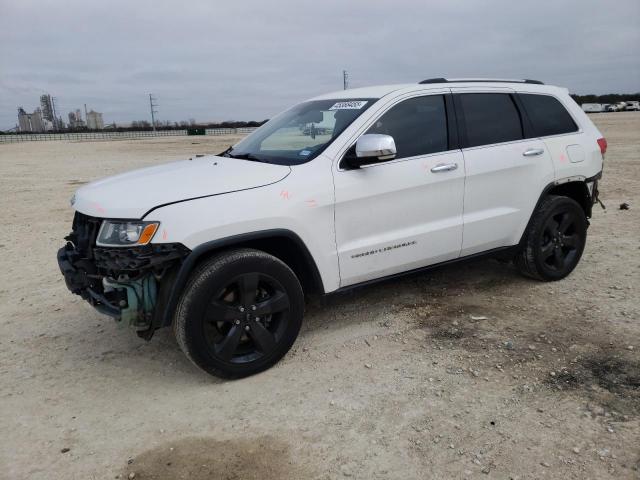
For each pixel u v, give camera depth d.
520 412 3.17
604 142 5.57
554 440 2.91
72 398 3.54
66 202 11.35
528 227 5.02
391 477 2.70
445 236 4.43
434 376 3.61
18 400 3.52
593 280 5.29
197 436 3.09
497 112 4.82
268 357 3.72
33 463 2.90
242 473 2.77
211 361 3.51
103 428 3.20
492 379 3.54
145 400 3.48
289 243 3.78
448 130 4.47
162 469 2.82
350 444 2.96
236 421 3.21
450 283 5.35
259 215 3.54
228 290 3.57
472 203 4.55
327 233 3.86
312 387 3.55
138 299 3.39
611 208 8.67
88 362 4.02
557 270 5.23
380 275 4.23
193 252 3.35
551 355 3.83
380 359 3.88
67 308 5.09
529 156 4.85
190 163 4.39
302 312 3.83
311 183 3.77
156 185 3.63
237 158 4.36
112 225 3.37
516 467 2.72
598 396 3.30
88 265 3.53
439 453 2.85
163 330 4.55
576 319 4.40
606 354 3.80
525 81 5.24
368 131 4.08
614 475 2.63
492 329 4.29
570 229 5.31
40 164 23.28
